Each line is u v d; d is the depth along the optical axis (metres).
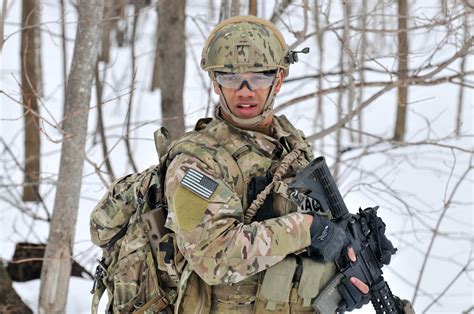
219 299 7.86
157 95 46.75
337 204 7.91
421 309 18.72
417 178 26.47
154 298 8.23
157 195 8.27
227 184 7.53
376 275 8.08
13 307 16.72
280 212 7.80
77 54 14.19
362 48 18.09
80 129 14.47
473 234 22.56
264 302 7.77
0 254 20.00
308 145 8.43
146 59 50.25
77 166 14.67
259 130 8.17
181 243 7.39
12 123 33.62
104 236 9.04
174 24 19.69
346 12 15.52
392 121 37.62
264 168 7.88
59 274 15.04
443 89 39.12
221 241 7.25
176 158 7.64
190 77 43.91
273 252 7.24
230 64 7.71
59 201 14.78
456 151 29.11
